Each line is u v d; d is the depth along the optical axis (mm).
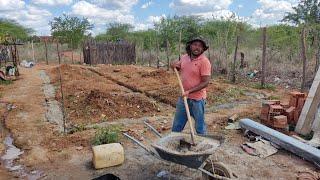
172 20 27828
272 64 15055
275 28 20750
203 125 5422
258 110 8883
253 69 15852
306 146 5785
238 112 8758
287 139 6070
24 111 9227
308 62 13859
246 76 14812
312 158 5535
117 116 8555
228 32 17266
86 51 24734
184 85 5281
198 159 4176
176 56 22828
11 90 12828
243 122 7117
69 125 7820
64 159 5887
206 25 26234
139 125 7754
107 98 9531
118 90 12164
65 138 6805
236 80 13969
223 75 15422
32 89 12938
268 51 16391
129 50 25266
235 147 6387
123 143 6570
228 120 7914
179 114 5480
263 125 6906
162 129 7414
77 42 38531
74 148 6336
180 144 4539
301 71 13898
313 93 6906
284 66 14781
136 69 18688
